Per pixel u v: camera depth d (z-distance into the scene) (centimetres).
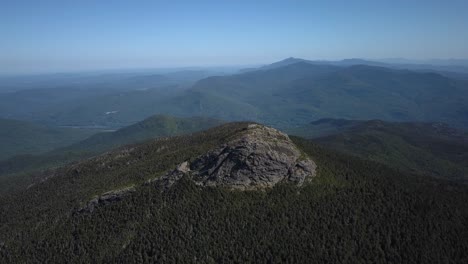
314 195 14388
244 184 14475
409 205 14588
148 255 12800
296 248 12556
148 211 14075
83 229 14338
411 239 13200
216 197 14100
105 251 13225
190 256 12412
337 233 13125
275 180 14712
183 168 15338
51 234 14725
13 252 14462
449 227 13912
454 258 12938
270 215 13600
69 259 13375
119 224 13962
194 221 13450
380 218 13812
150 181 15438
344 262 12200
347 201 14312
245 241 12794
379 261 12425
